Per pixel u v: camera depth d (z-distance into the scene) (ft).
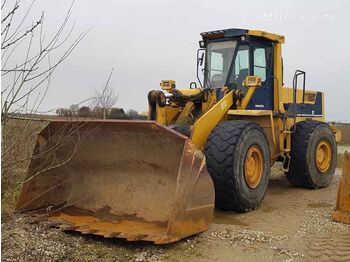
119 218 16.46
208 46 24.91
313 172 26.91
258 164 21.20
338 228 18.30
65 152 18.02
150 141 16.08
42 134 17.08
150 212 16.11
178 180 14.58
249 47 23.94
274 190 27.14
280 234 17.25
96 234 14.92
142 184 16.78
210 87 24.39
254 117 23.27
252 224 18.63
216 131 19.88
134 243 14.98
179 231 14.62
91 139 17.33
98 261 13.42
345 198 19.34
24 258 12.82
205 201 15.80
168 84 23.73
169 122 22.88
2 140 12.87
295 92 26.37
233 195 19.54
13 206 17.81
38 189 17.76
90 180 17.87
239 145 19.56
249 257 14.53
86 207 17.38
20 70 12.12
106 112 22.30
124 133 16.44
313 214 20.71
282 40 25.62
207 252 14.70
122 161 17.19
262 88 24.72
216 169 19.30
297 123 27.40
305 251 15.37
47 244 14.12
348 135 137.08
